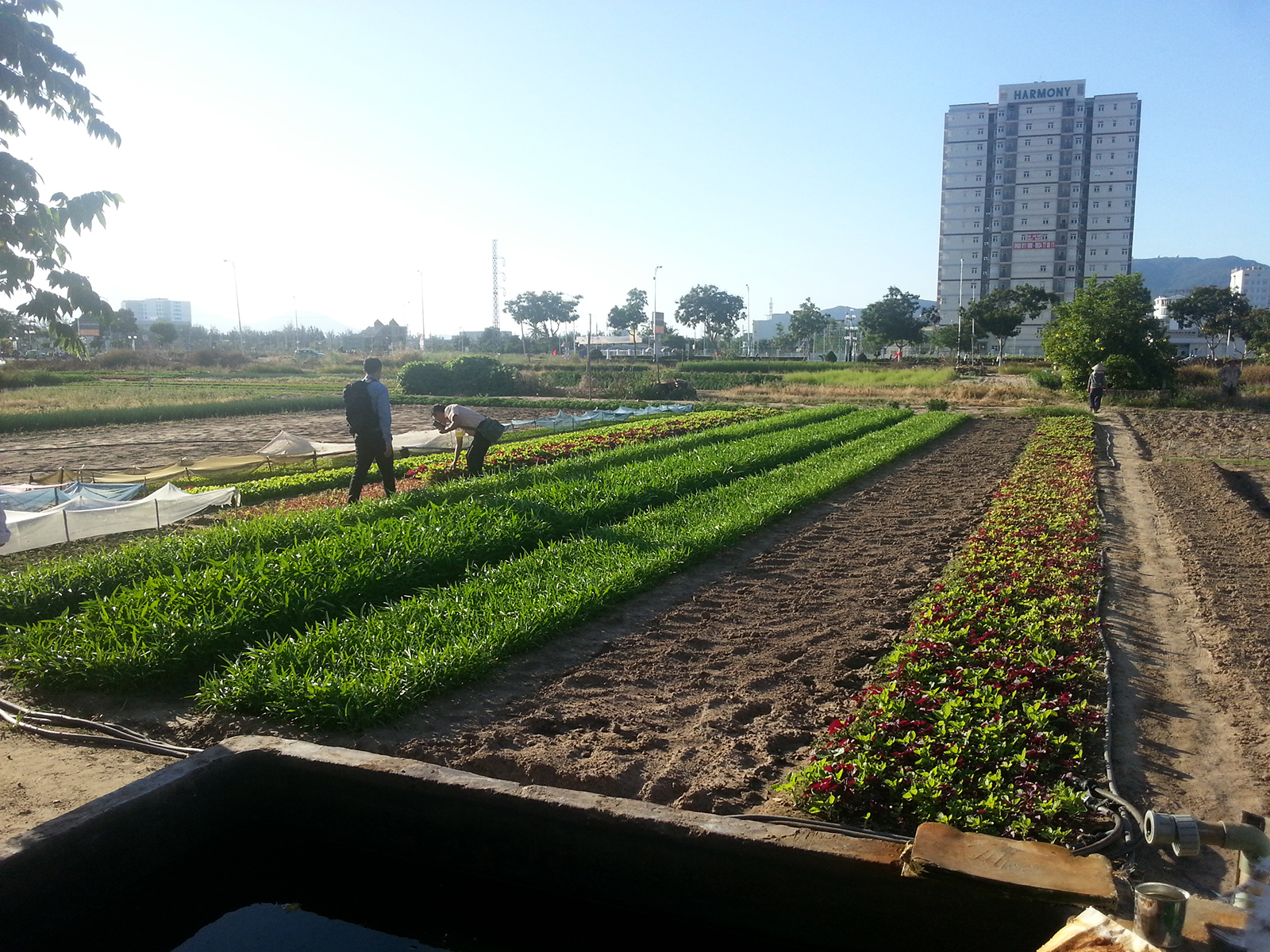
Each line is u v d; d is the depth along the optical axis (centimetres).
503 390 4781
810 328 11319
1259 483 1677
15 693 662
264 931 480
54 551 1128
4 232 504
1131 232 11806
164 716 626
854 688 675
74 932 432
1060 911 363
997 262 12225
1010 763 525
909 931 399
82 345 570
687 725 610
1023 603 836
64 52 515
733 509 1266
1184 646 770
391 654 677
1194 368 3688
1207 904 376
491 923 480
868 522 1273
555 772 534
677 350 11319
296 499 1496
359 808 502
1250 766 546
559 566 945
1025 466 1755
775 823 435
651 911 448
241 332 15788
